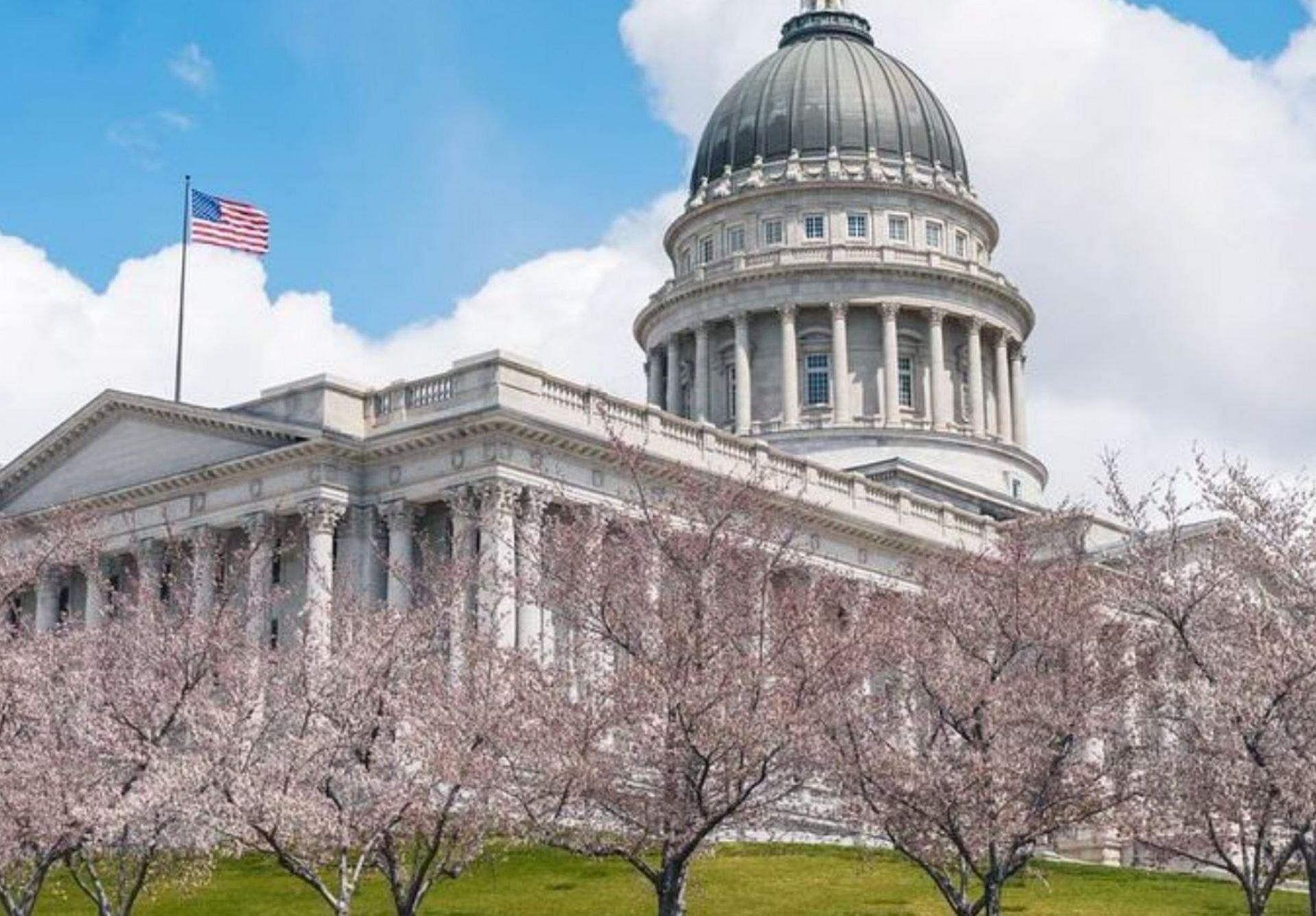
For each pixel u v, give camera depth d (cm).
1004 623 4500
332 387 7862
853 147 12694
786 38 13812
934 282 12219
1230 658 4019
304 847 3853
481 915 4809
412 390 7825
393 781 3866
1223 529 4481
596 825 3888
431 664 4409
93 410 8775
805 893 5166
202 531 8044
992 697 4197
